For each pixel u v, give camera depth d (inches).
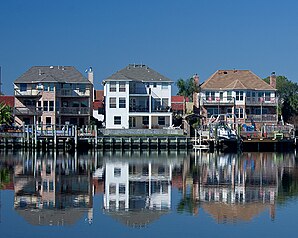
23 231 1079.0
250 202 1387.8
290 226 1120.8
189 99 4493.1
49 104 3718.0
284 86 5585.6
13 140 3203.7
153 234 1061.1
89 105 3855.8
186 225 1130.7
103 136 3363.7
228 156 2893.7
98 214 1235.9
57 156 2819.9
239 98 3964.1
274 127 3558.1
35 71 3880.4
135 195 1504.7
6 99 4212.6
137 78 3902.6
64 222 1155.3
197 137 3326.8
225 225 1130.7
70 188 1635.1
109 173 2050.9
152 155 2940.5
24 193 1526.8
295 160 2655.0
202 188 1643.7
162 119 3821.4
